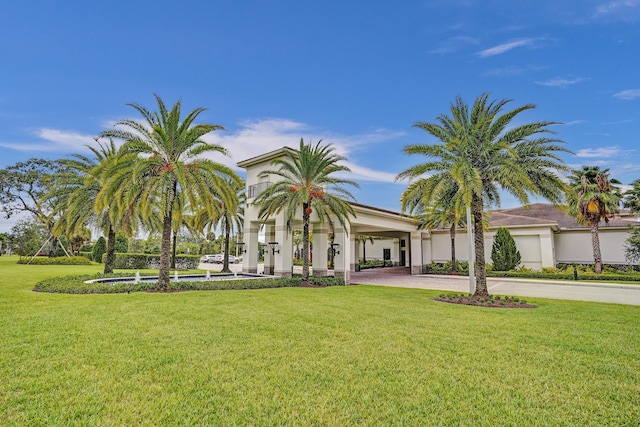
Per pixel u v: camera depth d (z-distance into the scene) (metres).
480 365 5.03
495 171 12.48
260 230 25.17
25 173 35.66
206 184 14.28
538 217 31.34
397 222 25.61
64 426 3.14
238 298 11.48
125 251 43.12
